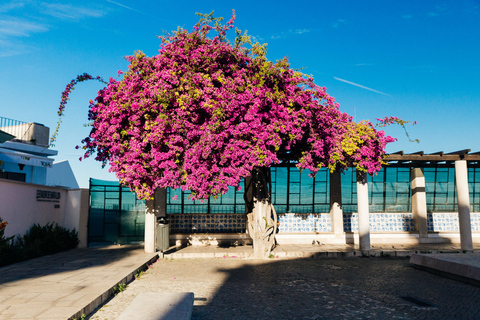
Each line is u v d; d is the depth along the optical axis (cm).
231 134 1036
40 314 538
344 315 631
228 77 1078
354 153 1285
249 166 1036
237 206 1642
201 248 1476
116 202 1530
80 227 1455
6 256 1026
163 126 1012
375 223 1695
